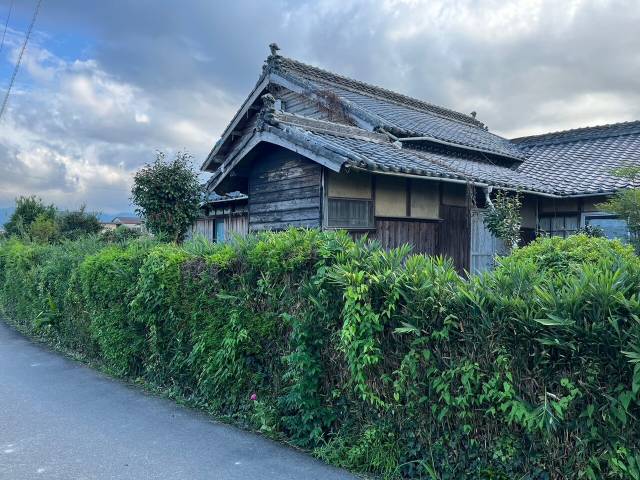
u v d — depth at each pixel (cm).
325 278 367
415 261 344
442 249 891
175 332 525
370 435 344
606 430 250
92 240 880
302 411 390
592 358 252
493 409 283
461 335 299
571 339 258
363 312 336
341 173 698
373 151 803
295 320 385
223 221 1378
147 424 451
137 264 585
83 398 533
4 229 2303
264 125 778
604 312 249
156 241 686
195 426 445
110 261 625
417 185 859
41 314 846
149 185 1054
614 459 246
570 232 1092
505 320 281
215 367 465
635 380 233
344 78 1327
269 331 420
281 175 816
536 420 264
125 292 598
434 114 1494
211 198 1262
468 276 323
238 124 1225
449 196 915
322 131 844
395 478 328
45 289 865
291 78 1143
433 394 314
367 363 332
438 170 791
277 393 421
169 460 373
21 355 764
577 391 255
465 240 927
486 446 295
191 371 514
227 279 459
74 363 707
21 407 502
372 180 795
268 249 423
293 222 788
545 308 265
